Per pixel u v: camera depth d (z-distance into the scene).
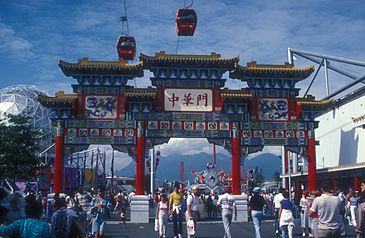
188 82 43.25
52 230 10.13
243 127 43.25
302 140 43.69
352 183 52.31
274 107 43.91
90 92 42.91
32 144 44.94
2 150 42.88
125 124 42.50
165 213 26.95
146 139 42.62
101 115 42.59
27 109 96.38
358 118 54.94
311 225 23.89
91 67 42.38
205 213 48.06
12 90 102.88
